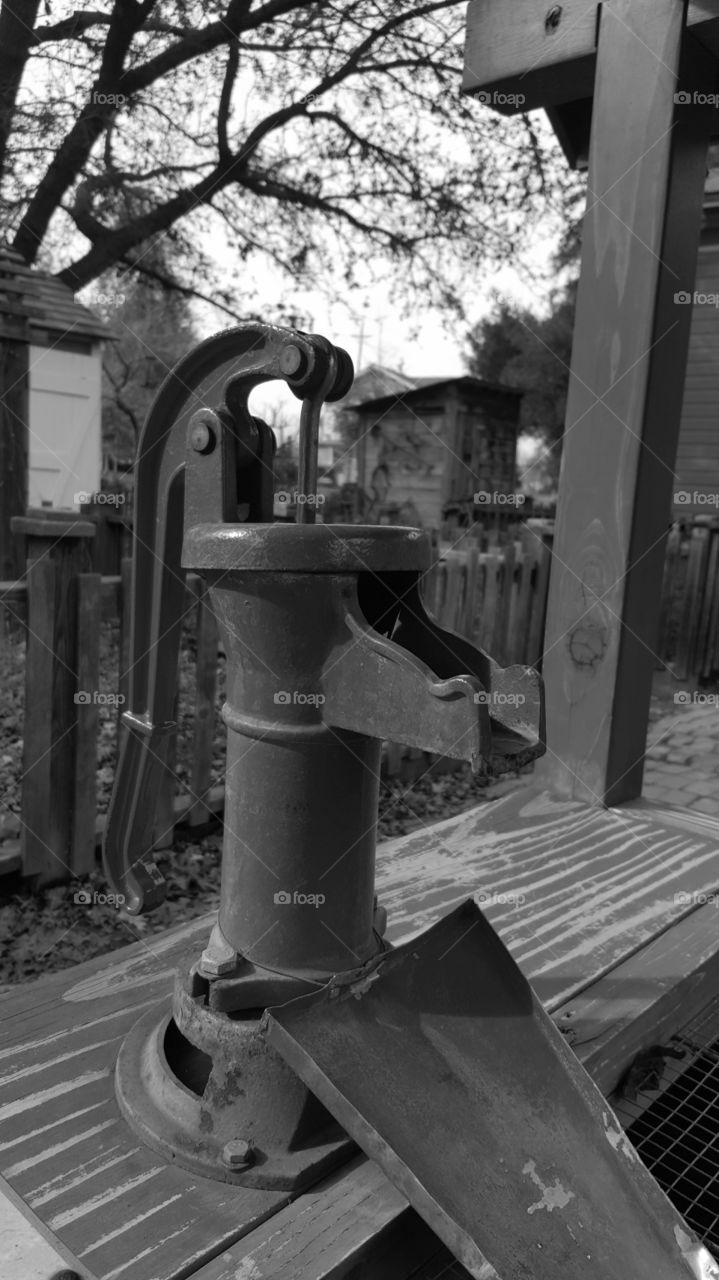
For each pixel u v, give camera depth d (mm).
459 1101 1212
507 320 26500
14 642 4613
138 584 1423
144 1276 1065
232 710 1289
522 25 3045
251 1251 1116
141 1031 1554
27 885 3211
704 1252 1170
